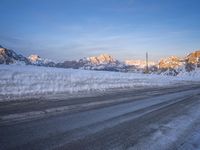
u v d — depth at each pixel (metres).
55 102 11.30
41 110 9.01
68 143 5.39
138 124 7.61
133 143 5.62
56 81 21.05
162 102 13.66
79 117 8.20
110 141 5.70
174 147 5.47
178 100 15.02
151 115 9.26
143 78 43.75
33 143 5.25
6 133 5.86
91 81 25.42
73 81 23.11
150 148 5.31
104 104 11.68
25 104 10.25
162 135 6.41
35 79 20.08
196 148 5.50
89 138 5.84
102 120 7.93
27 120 7.29
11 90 14.12
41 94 14.20
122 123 7.65
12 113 8.17
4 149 4.81
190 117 9.27
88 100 12.78
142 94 18.19
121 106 11.34
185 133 6.77
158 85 32.22
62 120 7.57
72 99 12.81
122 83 28.17
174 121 8.33
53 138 5.68
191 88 28.67
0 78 17.50
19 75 20.67
